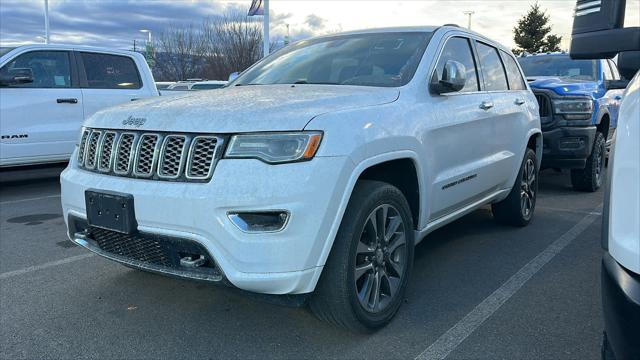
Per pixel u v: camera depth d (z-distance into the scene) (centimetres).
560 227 563
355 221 290
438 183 371
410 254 345
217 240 266
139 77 858
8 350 300
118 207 291
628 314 179
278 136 268
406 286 345
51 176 923
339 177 274
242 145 268
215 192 264
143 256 303
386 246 325
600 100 744
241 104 297
